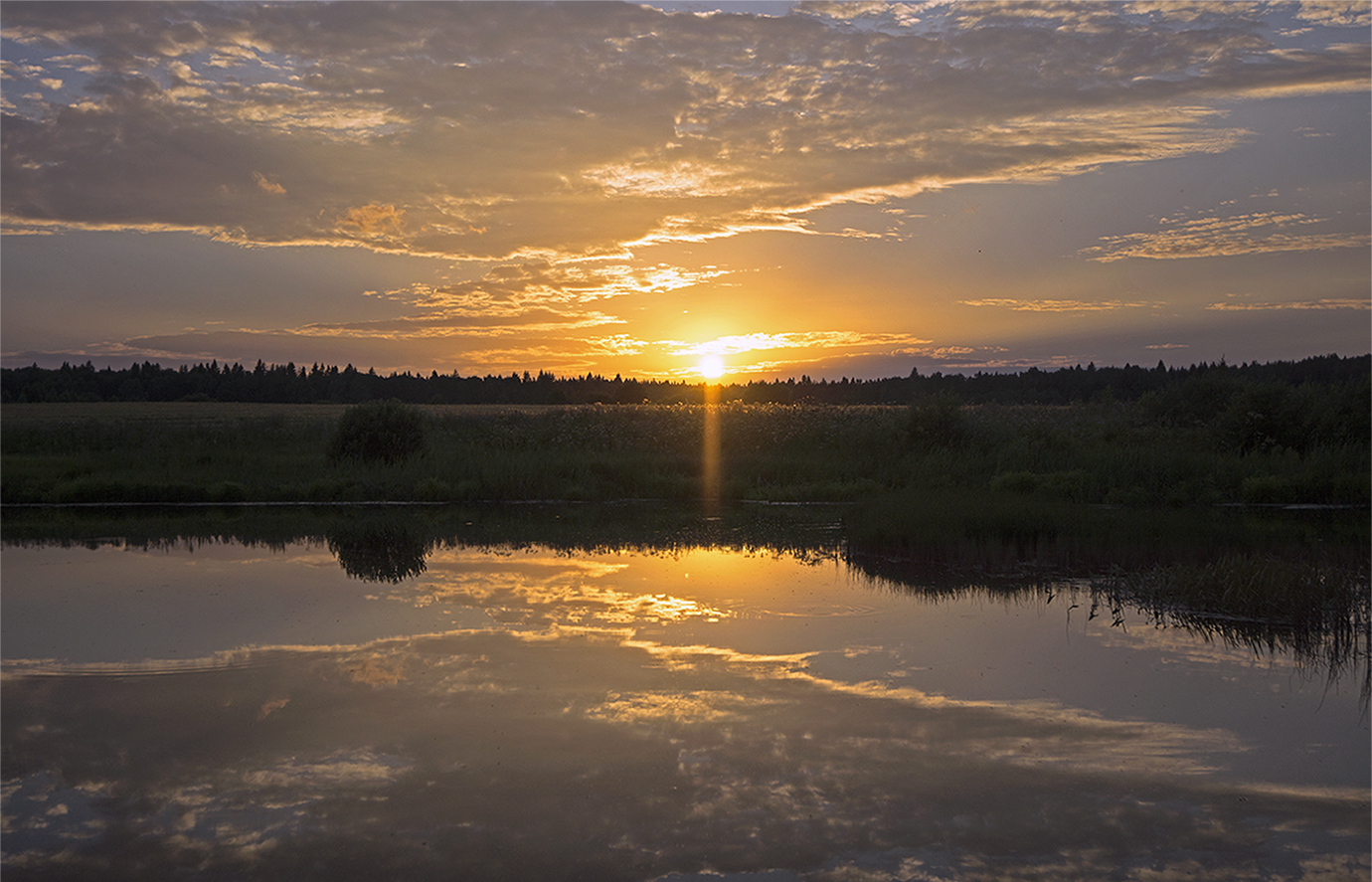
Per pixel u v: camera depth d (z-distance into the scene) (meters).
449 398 100.50
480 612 9.02
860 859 4.21
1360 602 8.93
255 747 5.54
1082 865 4.16
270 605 9.34
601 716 6.05
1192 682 6.78
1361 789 4.96
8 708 6.24
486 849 4.31
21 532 14.95
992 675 6.93
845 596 9.77
